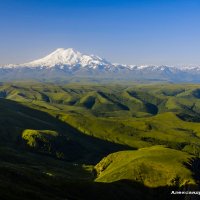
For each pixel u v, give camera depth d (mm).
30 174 191125
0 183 149375
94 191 192500
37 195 152500
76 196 182750
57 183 190875
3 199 132875
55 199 158875
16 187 152250
